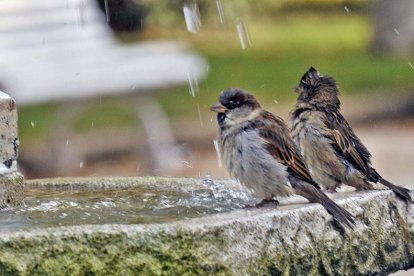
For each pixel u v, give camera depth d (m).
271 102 23.02
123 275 5.29
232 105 7.79
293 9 35.00
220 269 5.56
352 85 25.33
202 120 20.66
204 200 7.73
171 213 6.96
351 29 33.50
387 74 26.58
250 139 7.61
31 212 7.07
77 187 8.39
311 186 7.46
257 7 33.50
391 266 7.11
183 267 5.43
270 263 5.93
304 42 31.23
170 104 21.72
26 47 14.82
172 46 16.16
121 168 16.62
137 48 15.66
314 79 9.69
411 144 20.30
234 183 8.32
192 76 15.53
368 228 6.87
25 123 17.91
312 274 6.28
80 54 14.98
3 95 7.71
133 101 16.28
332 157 9.34
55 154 15.80
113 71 14.61
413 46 28.92
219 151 7.95
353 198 6.91
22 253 5.13
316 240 6.32
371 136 21.17
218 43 28.97
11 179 7.30
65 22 15.34
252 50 28.97
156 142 16.33
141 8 26.17
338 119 9.52
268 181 7.52
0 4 14.92
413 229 7.33
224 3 29.08
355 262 6.68
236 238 5.70
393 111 23.02
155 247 5.36
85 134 18.34
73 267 5.20
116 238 5.29
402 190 7.39
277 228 6.04
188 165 17.19
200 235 5.50
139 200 7.71
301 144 9.50
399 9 28.83
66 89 14.20
